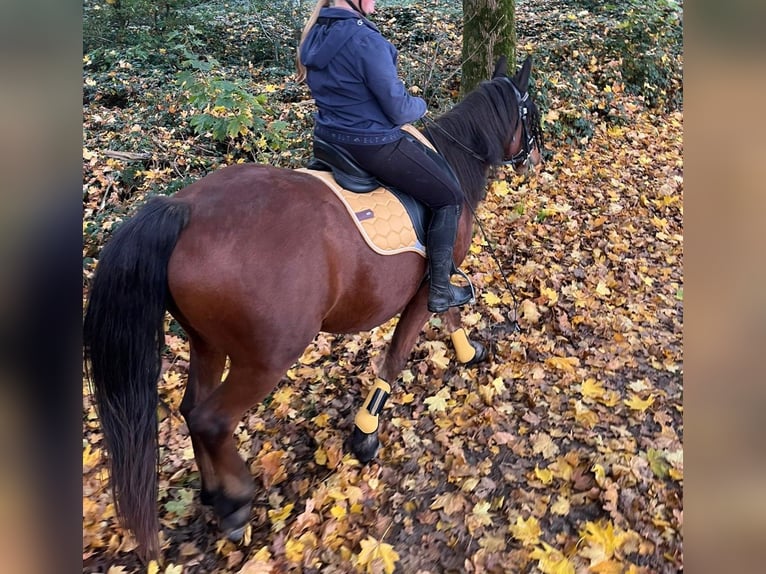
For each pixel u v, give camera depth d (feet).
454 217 7.98
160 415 10.07
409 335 8.99
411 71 21.63
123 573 7.27
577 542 7.73
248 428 9.89
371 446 9.04
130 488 6.19
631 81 23.97
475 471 8.91
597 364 11.36
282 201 6.70
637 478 8.61
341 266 7.08
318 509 8.30
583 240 15.62
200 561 7.50
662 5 27.22
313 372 11.30
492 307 13.03
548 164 19.13
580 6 28.60
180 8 25.80
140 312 6.04
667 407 10.25
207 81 16.72
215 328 6.55
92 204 14.37
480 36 18.95
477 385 10.91
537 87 20.43
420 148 7.74
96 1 23.49
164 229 6.15
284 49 24.20
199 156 16.78
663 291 13.88
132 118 18.13
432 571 7.44
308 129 18.57
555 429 9.75
